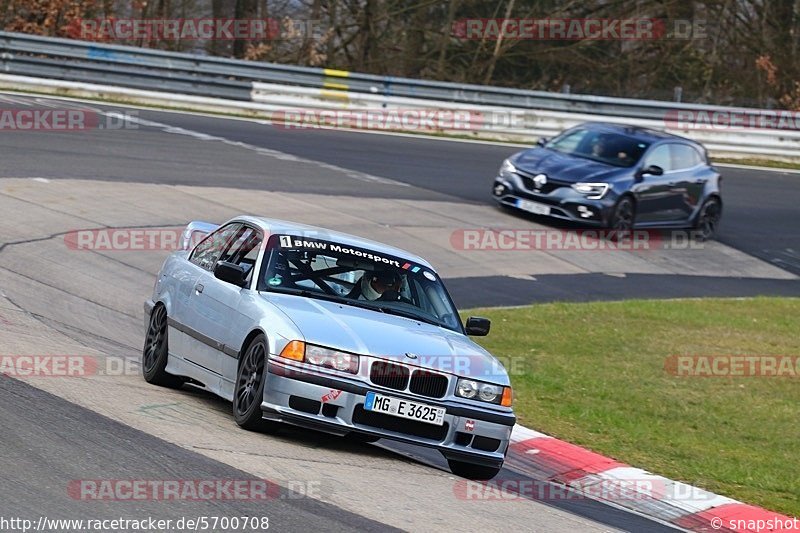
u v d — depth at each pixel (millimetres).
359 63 128625
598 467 28891
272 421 24953
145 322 31922
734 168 94062
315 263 27906
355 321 25562
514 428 31766
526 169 68062
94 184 59906
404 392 24391
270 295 26547
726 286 62281
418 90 94500
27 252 45688
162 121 82312
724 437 33750
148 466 20719
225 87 91125
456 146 89000
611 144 70062
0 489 18047
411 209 66875
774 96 136750
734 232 74250
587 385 38094
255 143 79250
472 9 131875
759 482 29047
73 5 116062
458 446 24891
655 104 96438
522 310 49125
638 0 133875
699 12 137000
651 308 52750
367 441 28297
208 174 67312
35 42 88000
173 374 29781
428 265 29828
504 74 135250
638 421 34219
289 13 132125
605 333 46625
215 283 28406
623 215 66750
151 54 89812
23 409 23391
